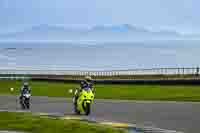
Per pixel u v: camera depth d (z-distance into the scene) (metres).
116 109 56.31
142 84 110.12
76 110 52.06
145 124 41.66
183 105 60.22
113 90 93.38
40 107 60.50
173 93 80.75
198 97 71.69
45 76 168.62
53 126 38.12
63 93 88.12
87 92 51.16
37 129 36.72
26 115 46.69
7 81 138.88
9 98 77.62
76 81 125.38
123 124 41.59
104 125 39.88
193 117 46.84
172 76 126.00
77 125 38.81
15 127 37.75
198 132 36.59
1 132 35.38
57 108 58.91
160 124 41.56
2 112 50.19
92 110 55.53
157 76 130.88
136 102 66.31
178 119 45.28
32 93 88.75
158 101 67.25
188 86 97.50
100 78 142.25
